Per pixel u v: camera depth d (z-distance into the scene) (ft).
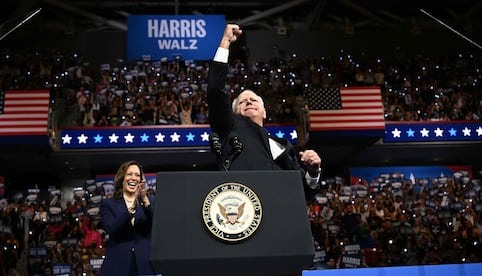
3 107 54.54
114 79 66.08
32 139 54.19
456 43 82.84
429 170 71.05
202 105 62.34
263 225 7.73
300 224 7.79
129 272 15.43
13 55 70.74
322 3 77.20
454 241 51.29
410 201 59.41
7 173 66.03
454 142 63.62
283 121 62.64
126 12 83.92
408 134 63.10
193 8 83.61
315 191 11.54
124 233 15.84
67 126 60.34
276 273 7.92
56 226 51.26
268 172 8.07
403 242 50.52
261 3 81.05
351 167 70.90
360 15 88.63
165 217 7.64
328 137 57.11
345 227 51.75
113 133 59.77
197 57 70.33
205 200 7.72
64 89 64.80
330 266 46.32
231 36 10.84
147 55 69.82
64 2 77.82
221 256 7.48
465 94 68.54
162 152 60.64
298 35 81.76
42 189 68.49
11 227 51.13
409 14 89.10
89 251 46.98
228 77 68.23
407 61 77.00
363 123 57.57
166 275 7.70
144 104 62.13
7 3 80.43
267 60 79.77
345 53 81.71
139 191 15.96
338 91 58.49
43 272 45.73
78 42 78.33
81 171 66.64
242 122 10.88
